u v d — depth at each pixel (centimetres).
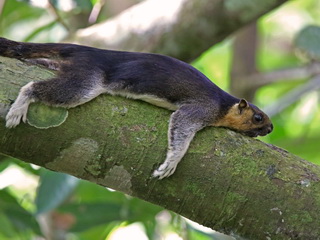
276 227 915
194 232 1404
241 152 930
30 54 963
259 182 915
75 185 1271
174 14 1310
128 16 1344
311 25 1580
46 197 1246
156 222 1338
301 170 934
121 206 1350
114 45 1325
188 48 1322
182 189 910
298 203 914
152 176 900
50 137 869
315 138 1838
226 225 923
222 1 1276
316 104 1917
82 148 881
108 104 911
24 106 855
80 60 952
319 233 915
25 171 1448
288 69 1748
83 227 1354
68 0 1342
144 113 925
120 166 894
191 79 1032
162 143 908
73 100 885
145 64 1002
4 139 860
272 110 1750
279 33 2308
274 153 944
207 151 922
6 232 1323
